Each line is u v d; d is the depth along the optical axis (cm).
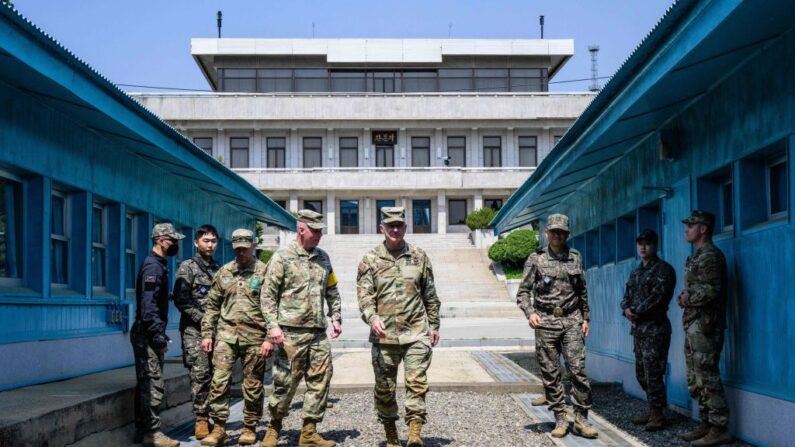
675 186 884
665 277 805
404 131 5344
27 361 782
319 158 5334
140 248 1150
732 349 738
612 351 1185
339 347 2000
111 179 1011
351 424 876
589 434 764
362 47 5497
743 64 690
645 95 734
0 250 787
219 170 1227
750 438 693
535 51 5522
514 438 782
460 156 5378
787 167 625
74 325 897
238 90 5522
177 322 1288
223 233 1652
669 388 918
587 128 898
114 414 736
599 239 1264
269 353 748
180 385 938
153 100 5172
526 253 3762
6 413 600
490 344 1972
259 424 878
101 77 751
